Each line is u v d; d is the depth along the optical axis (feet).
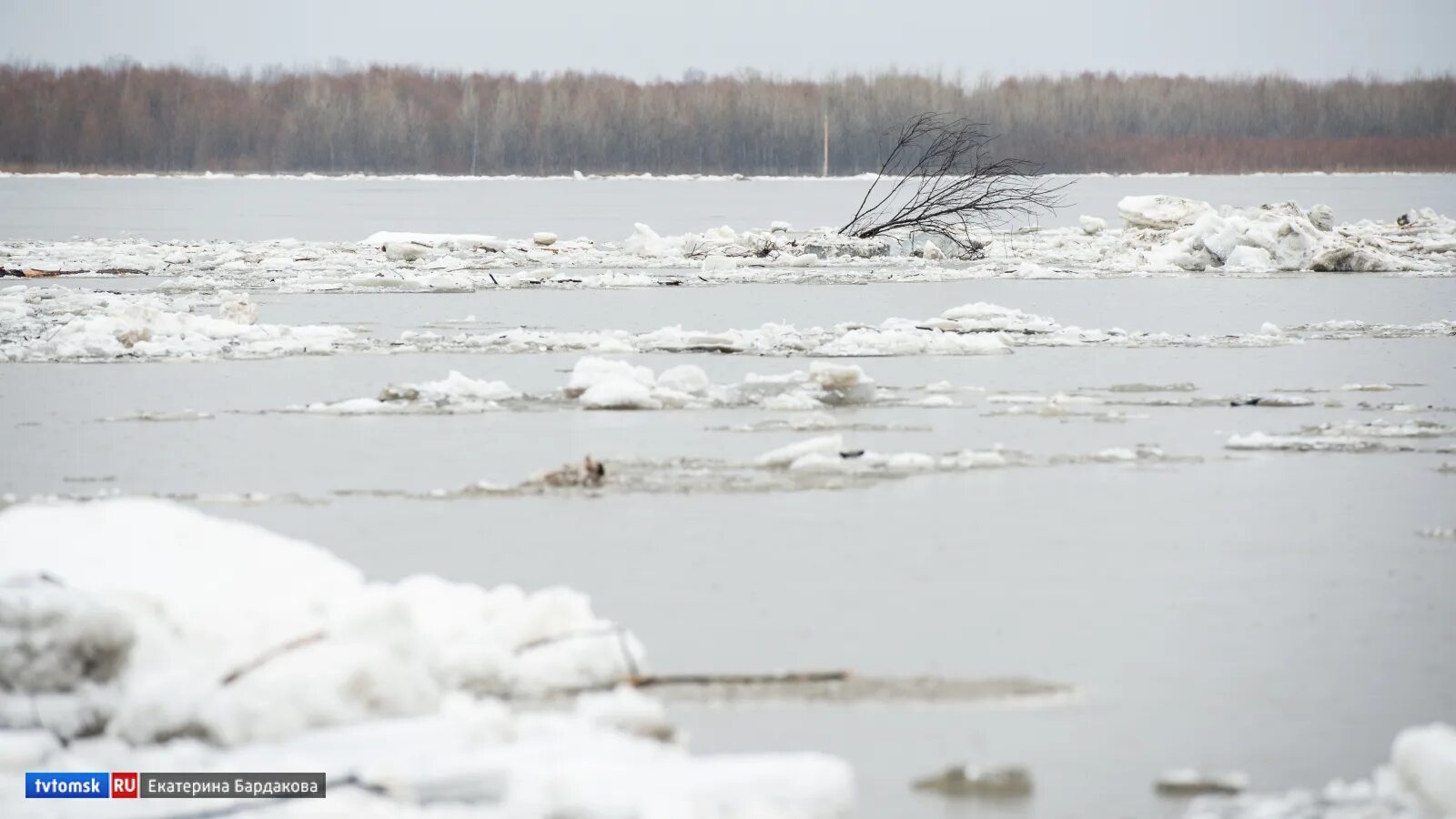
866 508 129.39
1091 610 98.48
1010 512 127.65
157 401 191.52
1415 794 66.39
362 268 435.12
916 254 521.65
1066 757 73.61
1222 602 100.53
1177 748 74.79
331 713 74.18
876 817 66.74
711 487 137.80
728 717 79.10
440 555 111.86
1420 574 107.76
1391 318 310.45
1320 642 91.91
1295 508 130.00
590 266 461.78
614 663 83.71
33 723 74.08
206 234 634.43
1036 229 615.16
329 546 114.62
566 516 125.90
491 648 82.17
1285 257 459.32
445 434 166.81
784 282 401.49
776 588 103.04
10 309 296.30
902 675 85.25
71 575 86.58
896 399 193.57
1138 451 156.15
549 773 65.57
